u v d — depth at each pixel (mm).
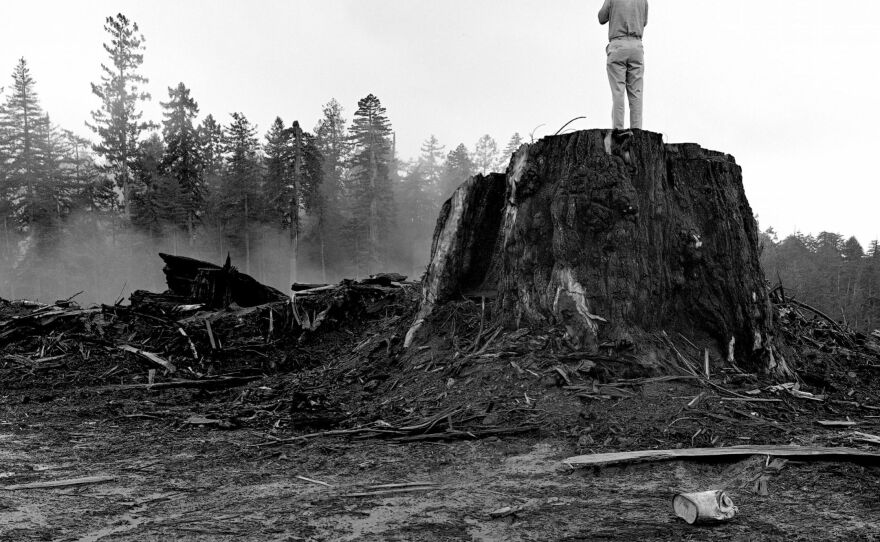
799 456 5797
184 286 18219
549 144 9617
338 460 6750
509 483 5750
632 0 9531
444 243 10742
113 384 12391
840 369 10008
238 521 4902
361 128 51969
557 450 6590
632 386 7891
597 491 5426
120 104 48781
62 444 7820
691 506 4562
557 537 4418
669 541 4270
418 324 10617
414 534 4566
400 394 9070
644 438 6699
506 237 9797
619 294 8703
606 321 8633
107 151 48406
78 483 6004
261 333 15156
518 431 7117
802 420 7414
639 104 9742
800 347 10453
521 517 4836
